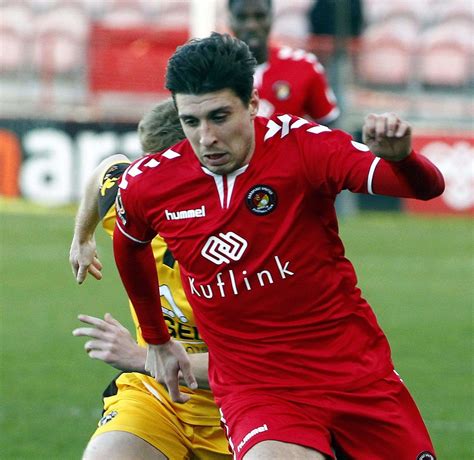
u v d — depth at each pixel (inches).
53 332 1533.0
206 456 688.4
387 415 589.0
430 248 2380.7
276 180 567.8
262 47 1285.7
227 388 601.3
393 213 2886.3
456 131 3063.5
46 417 1113.4
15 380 1261.1
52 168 2805.1
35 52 3245.6
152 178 590.9
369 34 3548.2
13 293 1815.9
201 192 578.2
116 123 2790.4
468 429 1088.2
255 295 581.3
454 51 3400.6
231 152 552.7
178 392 644.1
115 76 3122.5
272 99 1509.6
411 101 3319.4
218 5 3058.6
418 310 1728.6
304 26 3540.8
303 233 575.5
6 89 3164.4
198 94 541.3
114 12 3499.0
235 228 573.6
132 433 661.9
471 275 2075.5
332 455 574.2
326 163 560.7
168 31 3134.8
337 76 2719.0
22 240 2335.1
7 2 3395.7
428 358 1402.6
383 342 607.5
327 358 585.3
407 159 510.3
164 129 672.4
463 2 3627.0
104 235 2389.3
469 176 2871.6
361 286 1925.4
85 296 1802.4
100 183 698.2
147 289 634.8
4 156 2807.6
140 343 714.8
